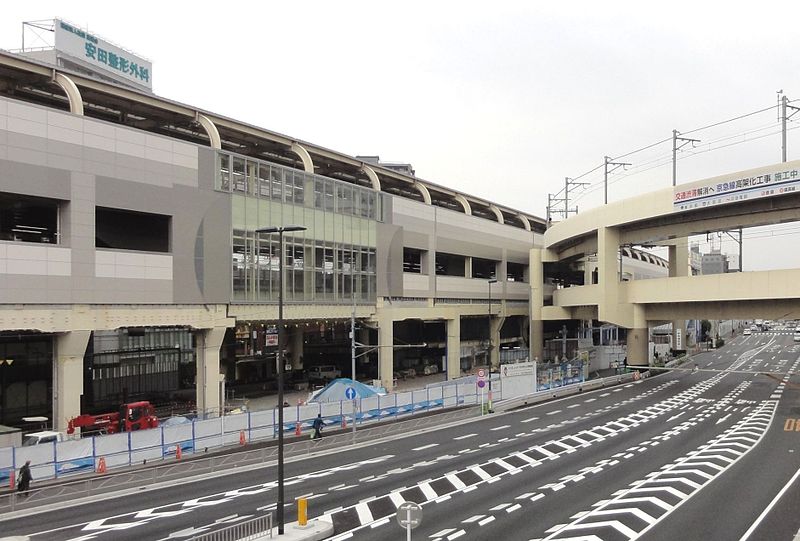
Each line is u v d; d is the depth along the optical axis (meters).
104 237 44.50
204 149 42.62
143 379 53.38
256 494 24.44
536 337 79.00
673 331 103.12
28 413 42.31
